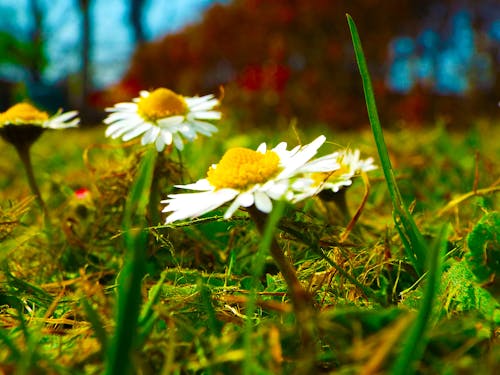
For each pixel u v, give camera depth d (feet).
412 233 0.20
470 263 0.17
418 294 0.18
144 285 0.21
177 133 0.31
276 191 0.17
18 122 0.31
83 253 0.31
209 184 0.18
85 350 0.15
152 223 0.30
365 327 0.15
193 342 0.15
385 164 0.20
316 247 0.20
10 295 0.20
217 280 0.22
